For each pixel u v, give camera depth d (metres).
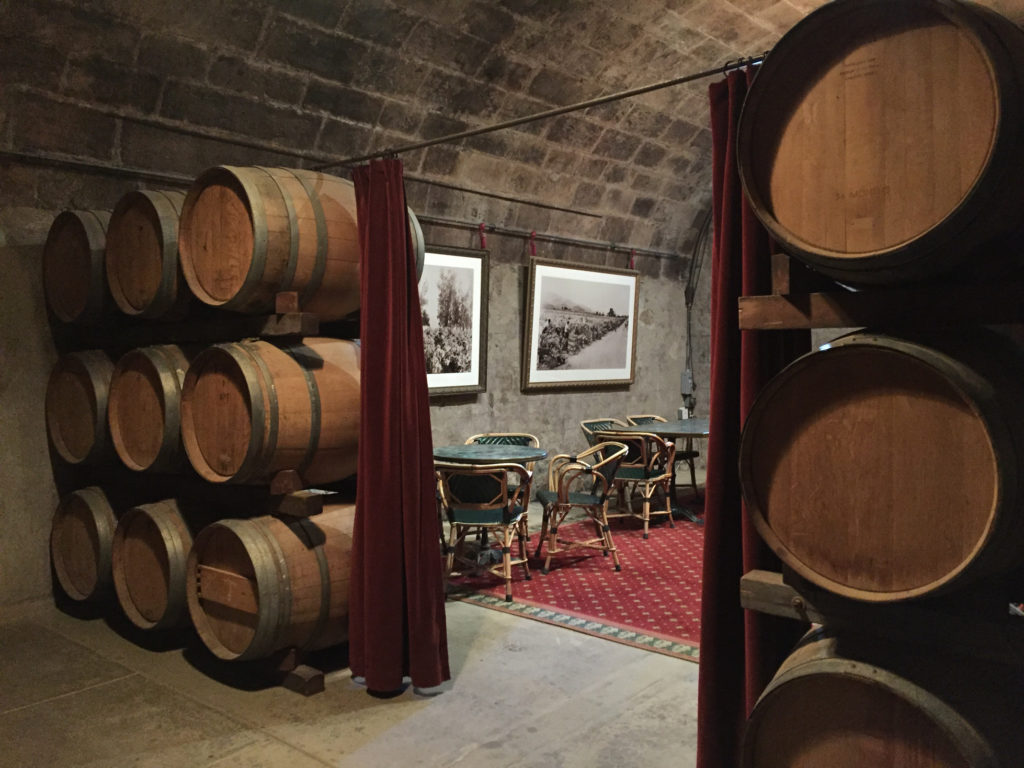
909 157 1.44
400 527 2.99
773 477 1.62
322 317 3.35
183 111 4.31
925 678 1.42
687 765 2.43
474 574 4.64
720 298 2.02
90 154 4.05
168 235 3.38
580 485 7.07
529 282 6.68
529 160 6.30
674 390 8.57
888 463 1.47
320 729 2.69
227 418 3.09
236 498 3.27
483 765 2.44
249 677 3.15
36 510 4.00
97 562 3.70
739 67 2.07
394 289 3.01
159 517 3.34
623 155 6.98
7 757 2.50
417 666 2.94
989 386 1.34
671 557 5.11
